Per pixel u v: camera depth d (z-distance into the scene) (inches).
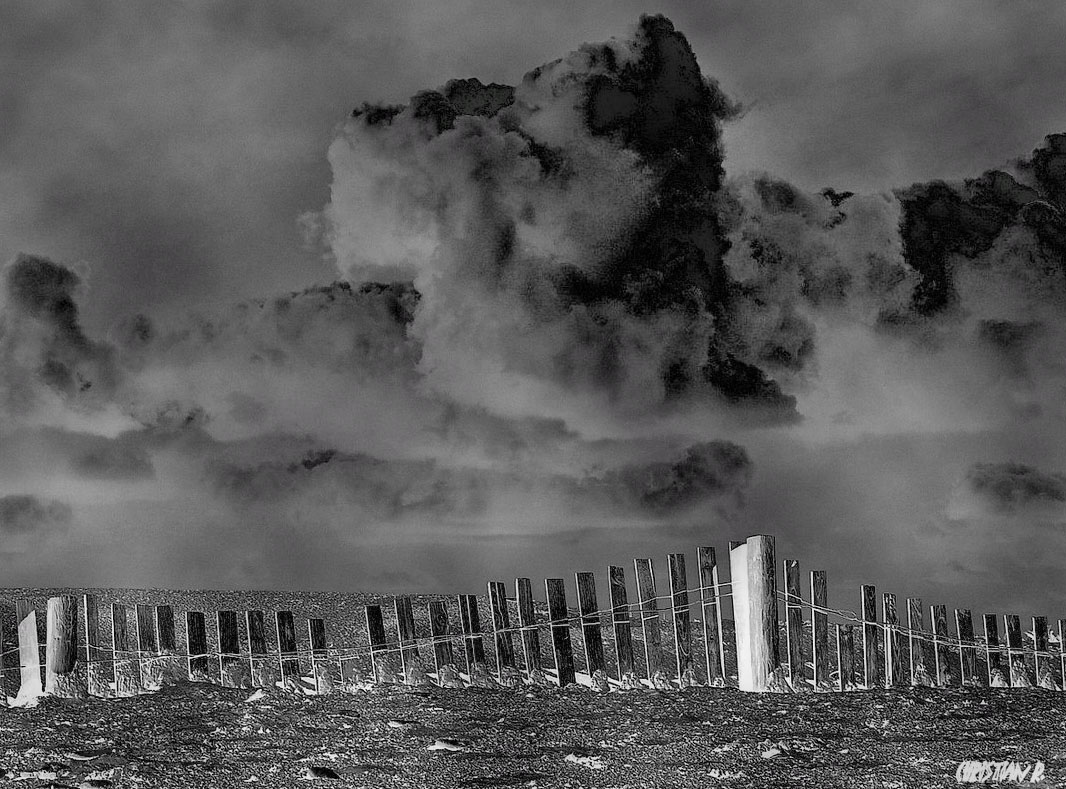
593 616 416.2
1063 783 261.4
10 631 404.2
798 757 294.2
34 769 279.1
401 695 388.8
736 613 415.5
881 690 409.7
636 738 318.7
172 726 334.0
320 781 268.7
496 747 307.6
